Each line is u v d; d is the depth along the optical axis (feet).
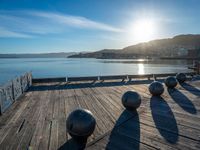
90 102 25.94
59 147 13.58
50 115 20.57
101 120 18.63
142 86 39.88
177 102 25.52
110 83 44.06
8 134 15.80
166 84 35.73
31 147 13.58
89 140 14.53
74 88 37.45
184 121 18.37
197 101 25.99
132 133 15.69
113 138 14.78
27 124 17.99
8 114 20.99
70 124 13.58
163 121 18.39
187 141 14.33
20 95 30.68
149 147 13.47
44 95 30.76
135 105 21.22
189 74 59.82
